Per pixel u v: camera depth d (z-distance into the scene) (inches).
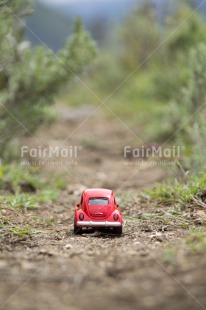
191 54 597.0
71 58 561.3
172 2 1098.7
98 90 1599.4
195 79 579.8
